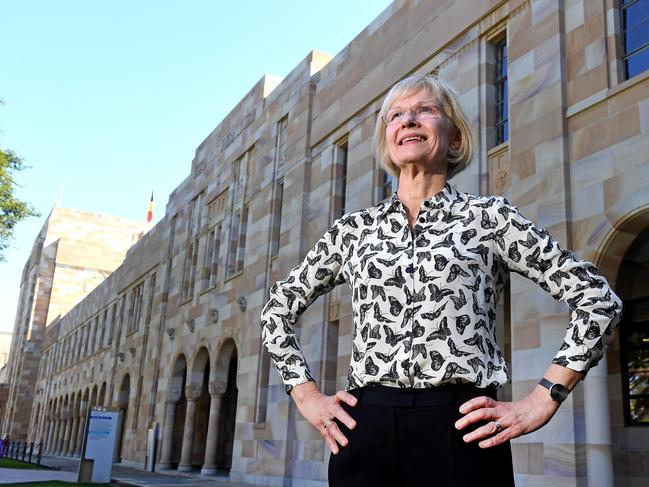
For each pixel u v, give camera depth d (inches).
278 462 697.6
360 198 664.4
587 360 76.2
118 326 1576.0
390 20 660.7
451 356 76.6
